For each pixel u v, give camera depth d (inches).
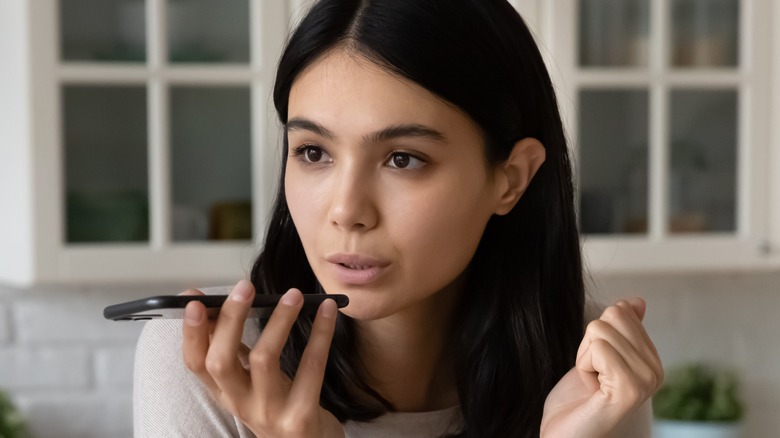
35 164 74.5
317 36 38.5
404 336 45.6
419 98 38.0
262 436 36.9
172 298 33.0
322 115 38.1
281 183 46.2
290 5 77.5
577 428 39.6
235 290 34.3
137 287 92.6
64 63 74.9
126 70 75.6
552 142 45.8
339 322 45.3
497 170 42.6
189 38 76.9
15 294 90.7
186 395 43.7
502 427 46.4
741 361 103.6
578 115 82.0
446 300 46.0
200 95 77.3
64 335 91.4
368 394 46.2
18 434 83.3
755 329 103.8
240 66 77.5
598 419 39.5
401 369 46.6
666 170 84.2
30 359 90.9
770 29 86.0
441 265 39.8
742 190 86.2
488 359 46.6
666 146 84.1
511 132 42.2
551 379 47.1
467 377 46.6
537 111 44.1
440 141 38.7
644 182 83.9
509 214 46.5
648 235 84.0
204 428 43.5
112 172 76.5
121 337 92.6
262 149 77.4
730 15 85.7
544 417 42.0
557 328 47.6
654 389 39.6
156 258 76.7
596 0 82.0
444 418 47.1
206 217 77.8
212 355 34.4
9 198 78.0
